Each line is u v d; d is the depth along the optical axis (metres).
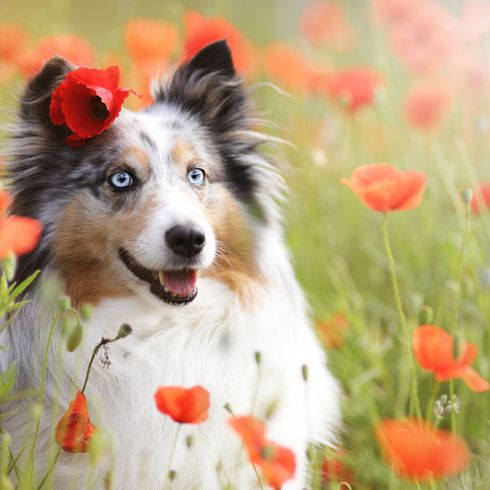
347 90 8.80
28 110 5.90
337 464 6.18
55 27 10.63
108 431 4.64
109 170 5.79
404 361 6.91
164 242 5.43
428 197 8.66
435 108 9.01
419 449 3.85
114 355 5.69
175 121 6.28
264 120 6.95
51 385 5.56
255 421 3.99
